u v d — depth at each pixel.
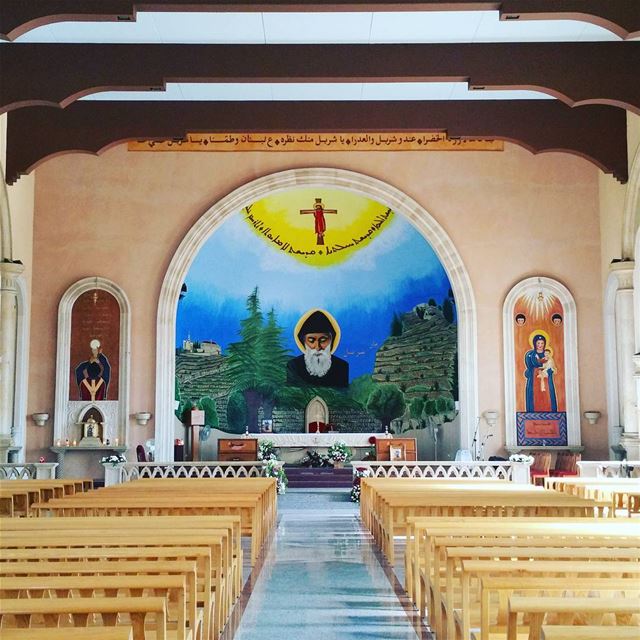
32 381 23.59
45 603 4.12
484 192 24.19
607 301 23.56
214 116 19.70
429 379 26.72
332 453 25.38
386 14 15.03
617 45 16.19
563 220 24.09
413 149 23.91
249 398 27.89
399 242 27.23
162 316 23.75
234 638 7.37
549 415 23.64
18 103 16.05
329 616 8.26
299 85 18.80
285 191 26.61
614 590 4.56
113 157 24.23
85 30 15.56
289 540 13.97
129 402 23.58
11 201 22.09
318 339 28.31
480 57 16.19
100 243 23.98
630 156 20.09
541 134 19.92
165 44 16.14
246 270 27.80
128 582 4.75
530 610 3.86
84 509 10.63
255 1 13.38
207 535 6.89
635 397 21.50
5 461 21.11
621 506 12.58
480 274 24.03
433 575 7.60
